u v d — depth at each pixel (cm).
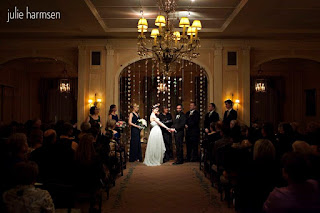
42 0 705
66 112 1559
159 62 738
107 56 1033
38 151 372
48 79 1557
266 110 1524
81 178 373
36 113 1554
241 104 1020
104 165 498
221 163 522
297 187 216
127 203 474
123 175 692
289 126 500
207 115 930
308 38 1030
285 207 214
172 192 542
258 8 741
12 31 954
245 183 325
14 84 1420
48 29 955
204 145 689
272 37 1017
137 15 832
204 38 1030
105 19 871
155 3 738
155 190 556
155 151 838
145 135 1519
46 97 1555
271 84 1524
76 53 1070
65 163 368
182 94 1520
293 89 1506
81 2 701
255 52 1062
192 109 920
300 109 1494
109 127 633
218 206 458
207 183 613
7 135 473
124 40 1036
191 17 846
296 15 807
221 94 1019
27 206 235
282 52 1055
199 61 1032
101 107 1027
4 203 238
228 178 430
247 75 1022
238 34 985
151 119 854
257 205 317
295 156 218
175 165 838
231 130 508
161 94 1538
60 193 318
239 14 787
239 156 422
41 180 358
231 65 1029
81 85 1029
